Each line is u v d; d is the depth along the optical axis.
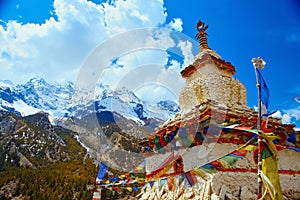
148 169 9.34
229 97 9.51
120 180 8.66
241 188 7.07
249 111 8.69
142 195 9.27
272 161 5.83
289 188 8.34
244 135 7.74
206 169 7.05
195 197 6.97
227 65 10.59
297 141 8.17
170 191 7.98
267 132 6.61
